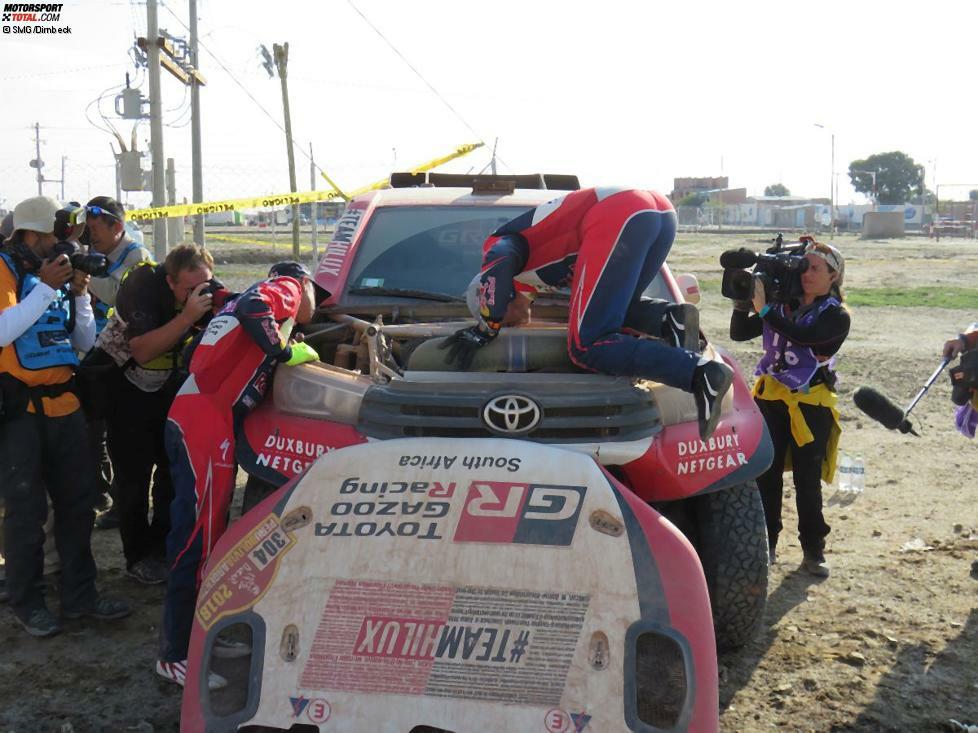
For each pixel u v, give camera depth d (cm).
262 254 3197
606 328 393
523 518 324
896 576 545
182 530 396
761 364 549
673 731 304
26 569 471
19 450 460
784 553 588
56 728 393
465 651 309
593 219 401
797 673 438
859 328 1631
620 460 380
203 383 395
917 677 434
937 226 6875
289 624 317
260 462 391
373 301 534
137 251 592
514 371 411
